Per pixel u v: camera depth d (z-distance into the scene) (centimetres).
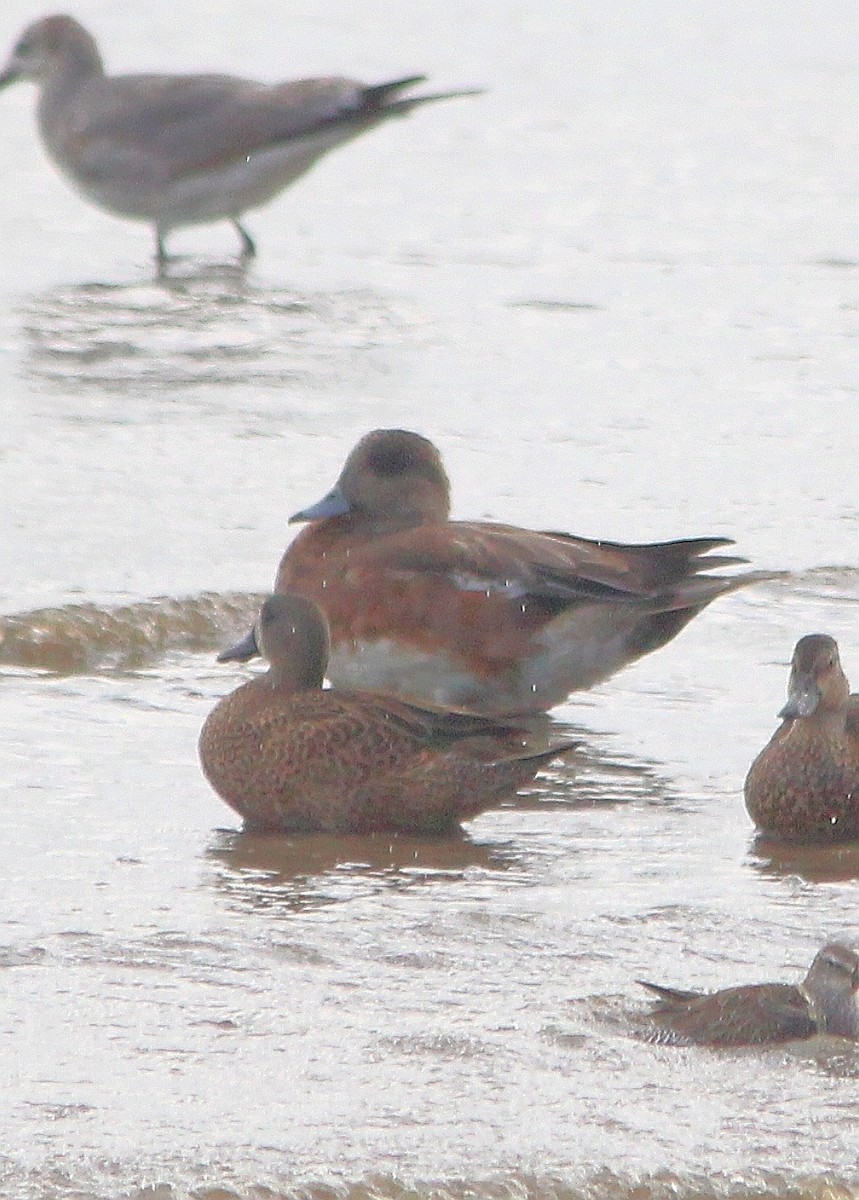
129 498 1653
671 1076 799
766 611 1471
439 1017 847
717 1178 732
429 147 3088
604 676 1355
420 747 1091
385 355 2106
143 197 2488
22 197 2820
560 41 3841
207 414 1897
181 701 1298
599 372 2061
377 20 3959
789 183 2892
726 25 4056
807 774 1091
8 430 1819
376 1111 764
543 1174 728
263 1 4072
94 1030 824
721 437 1862
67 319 2212
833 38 3953
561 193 2833
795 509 1675
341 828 1095
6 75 2589
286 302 2306
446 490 1406
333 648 1357
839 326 2234
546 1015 852
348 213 2744
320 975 888
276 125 2477
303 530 1400
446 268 2472
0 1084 774
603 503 1677
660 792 1171
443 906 980
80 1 3969
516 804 1146
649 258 2520
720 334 2200
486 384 2012
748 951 930
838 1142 757
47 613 1392
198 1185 714
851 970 837
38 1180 711
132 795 1133
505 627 1335
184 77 2525
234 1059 803
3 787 1129
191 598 1436
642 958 919
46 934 923
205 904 973
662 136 3161
